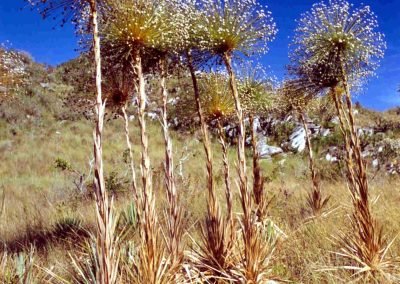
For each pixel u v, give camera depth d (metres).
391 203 6.93
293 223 7.09
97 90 3.00
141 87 3.88
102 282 2.85
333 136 20.58
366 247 4.39
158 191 9.46
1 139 21.77
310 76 5.07
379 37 4.71
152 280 3.32
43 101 26.53
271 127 21.83
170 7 4.16
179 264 3.88
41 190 13.77
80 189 12.48
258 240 4.09
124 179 13.80
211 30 4.37
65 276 4.58
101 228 2.86
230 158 18.14
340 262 4.70
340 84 5.45
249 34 4.44
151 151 19.17
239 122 4.29
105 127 23.81
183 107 5.24
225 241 4.28
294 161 19.16
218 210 4.34
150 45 3.98
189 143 20.41
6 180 15.66
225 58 4.51
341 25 4.64
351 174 4.71
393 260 4.45
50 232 7.20
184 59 4.80
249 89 6.41
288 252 5.15
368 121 24.28
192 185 11.73
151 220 3.44
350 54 4.77
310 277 4.45
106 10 3.62
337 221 6.43
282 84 6.68
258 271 4.05
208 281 4.14
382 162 16.03
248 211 4.08
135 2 3.79
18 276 4.25
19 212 9.59
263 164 18.83
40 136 22.56
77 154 20.11
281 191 10.08
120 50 3.91
